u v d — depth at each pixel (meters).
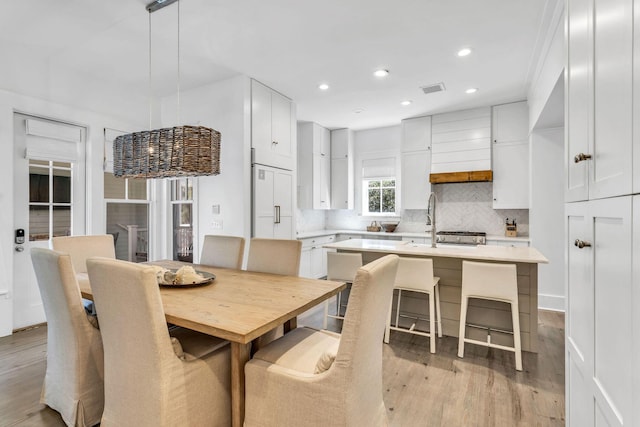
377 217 5.94
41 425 1.86
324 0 2.34
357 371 1.38
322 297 1.95
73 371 1.81
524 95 4.19
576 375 1.25
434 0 2.34
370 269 1.37
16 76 3.11
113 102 3.89
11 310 3.08
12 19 2.61
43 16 2.57
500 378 2.36
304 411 1.42
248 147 3.71
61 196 3.52
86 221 3.69
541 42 2.90
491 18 2.56
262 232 3.89
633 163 0.78
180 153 2.23
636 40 0.76
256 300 1.85
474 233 4.82
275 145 4.10
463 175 4.62
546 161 3.88
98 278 1.51
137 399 1.49
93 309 2.29
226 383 1.72
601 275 0.99
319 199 5.68
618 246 0.87
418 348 2.86
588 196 1.10
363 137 6.06
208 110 3.92
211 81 3.83
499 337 2.89
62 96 3.45
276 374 1.48
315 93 4.17
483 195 4.97
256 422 1.53
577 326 1.24
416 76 3.64
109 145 3.85
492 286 2.54
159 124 4.35
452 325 3.11
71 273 1.79
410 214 5.63
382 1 2.35
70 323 1.80
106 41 2.94
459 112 4.79
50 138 3.41
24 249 3.23
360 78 3.71
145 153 2.33
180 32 2.79
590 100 1.07
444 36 2.82
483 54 3.14
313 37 2.85
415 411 1.98
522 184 4.37
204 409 1.60
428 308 3.24
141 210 4.28
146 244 4.33
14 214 3.16
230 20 2.60
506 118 4.48
